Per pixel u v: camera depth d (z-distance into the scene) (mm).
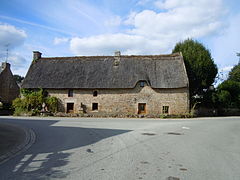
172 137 9000
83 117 21219
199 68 28344
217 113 28641
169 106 23375
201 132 10750
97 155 5941
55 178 4172
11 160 5434
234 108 29734
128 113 23234
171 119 19266
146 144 7461
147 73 24578
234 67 43906
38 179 4113
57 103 24906
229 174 4559
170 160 5531
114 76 24797
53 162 5262
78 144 7434
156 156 5895
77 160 5445
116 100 24062
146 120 17516
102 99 24297
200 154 6219
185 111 23188
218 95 28250
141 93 23844
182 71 24297
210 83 30016
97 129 11352
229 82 31328
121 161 5379
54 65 27484
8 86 33938
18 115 23266
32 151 6418
